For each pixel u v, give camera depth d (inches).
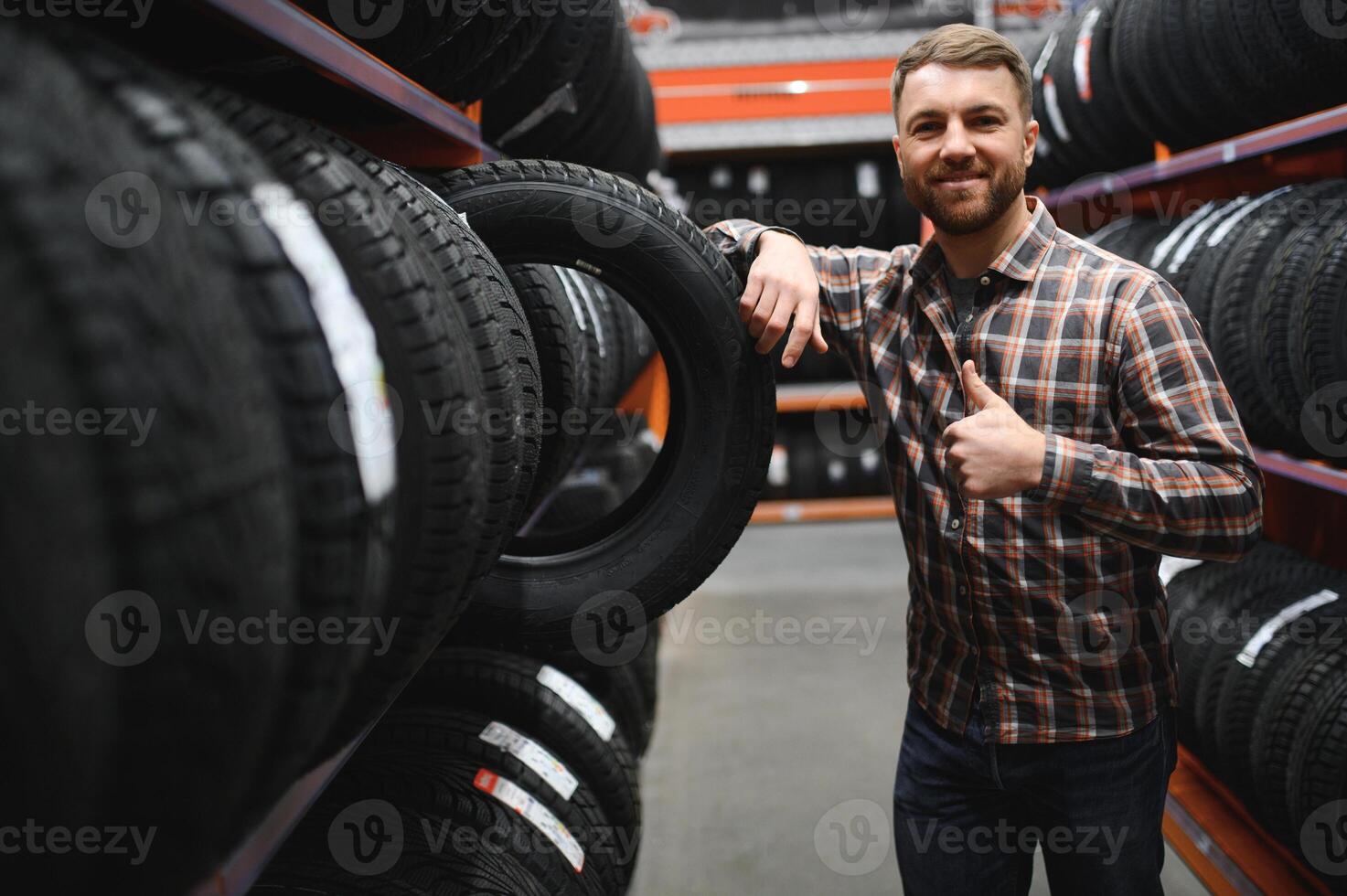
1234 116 94.9
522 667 62.9
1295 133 79.4
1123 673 51.4
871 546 200.7
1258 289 83.0
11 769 14.6
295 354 20.2
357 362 22.1
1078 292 49.9
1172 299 48.3
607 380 78.2
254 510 18.4
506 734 56.6
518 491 39.9
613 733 64.5
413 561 27.4
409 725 56.0
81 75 19.8
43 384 14.6
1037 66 136.7
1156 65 97.9
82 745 15.4
